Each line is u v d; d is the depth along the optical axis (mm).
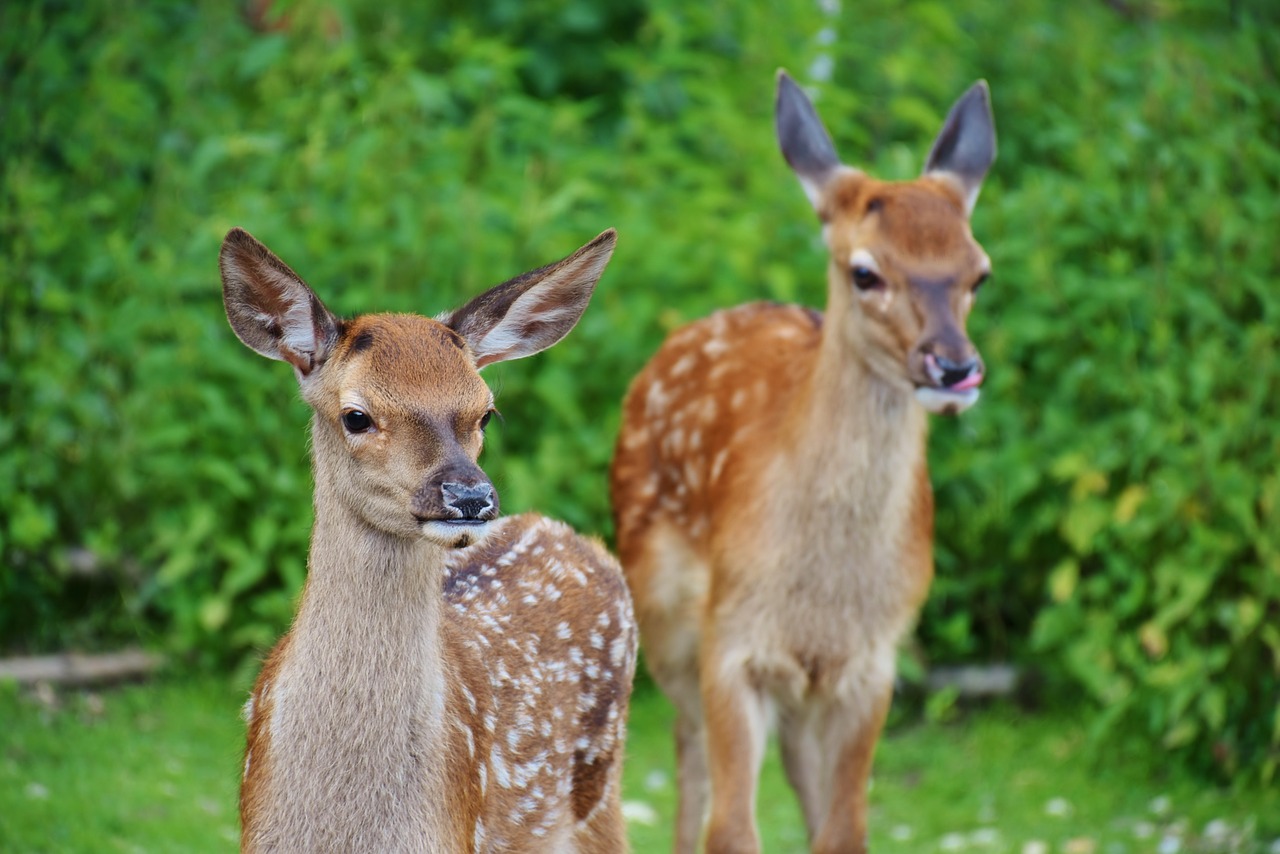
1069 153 13469
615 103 15305
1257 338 11648
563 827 8031
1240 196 12773
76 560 12570
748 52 14289
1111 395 12242
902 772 11852
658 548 10227
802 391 9172
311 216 12336
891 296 8734
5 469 11875
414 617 6527
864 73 14812
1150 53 13766
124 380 12312
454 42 13531
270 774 6520
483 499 6242
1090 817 11094
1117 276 12227
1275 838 10641
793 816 11359
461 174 13016
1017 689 12797
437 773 6602
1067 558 12336
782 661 9117
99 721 11484
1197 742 11727
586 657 8117
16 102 13156
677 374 10492
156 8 14289
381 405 6398
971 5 15125
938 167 9789
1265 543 11094
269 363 12266
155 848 9602
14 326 12203
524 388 12555
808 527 9000
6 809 9789
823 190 9430
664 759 11945
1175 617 11258
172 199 12852
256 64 13086
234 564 12141
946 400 8539
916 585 9266
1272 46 13961
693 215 12836
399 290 12281
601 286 12586
